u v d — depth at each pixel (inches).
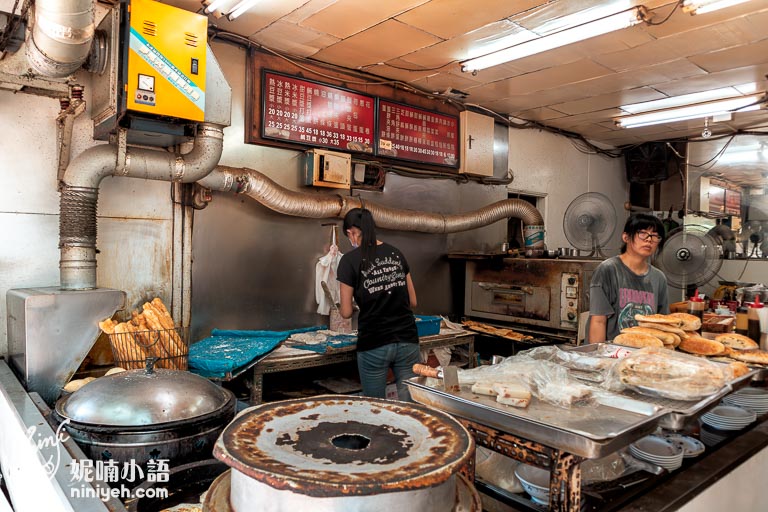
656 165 265.3
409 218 173.0
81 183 103.9
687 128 235.6
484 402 52.0
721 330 93.4
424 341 155.8
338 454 36.8
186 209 136.5
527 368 58.9
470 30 136.0
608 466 57.4
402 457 36.4
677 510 53.2
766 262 226.2
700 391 54.0
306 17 129.6
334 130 162.9
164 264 133.0
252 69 145.9
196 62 106.5
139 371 69.5
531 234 204.5
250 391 122.5
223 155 142.7
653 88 182.1
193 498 56.9
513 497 54.4
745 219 240.7
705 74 167.5
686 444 67.3
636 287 103.0
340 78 164.9
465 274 204.4
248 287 149.4
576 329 163.2
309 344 137.3
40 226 115.0
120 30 101.4
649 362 58.4
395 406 47.4
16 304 97.7
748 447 69.3
